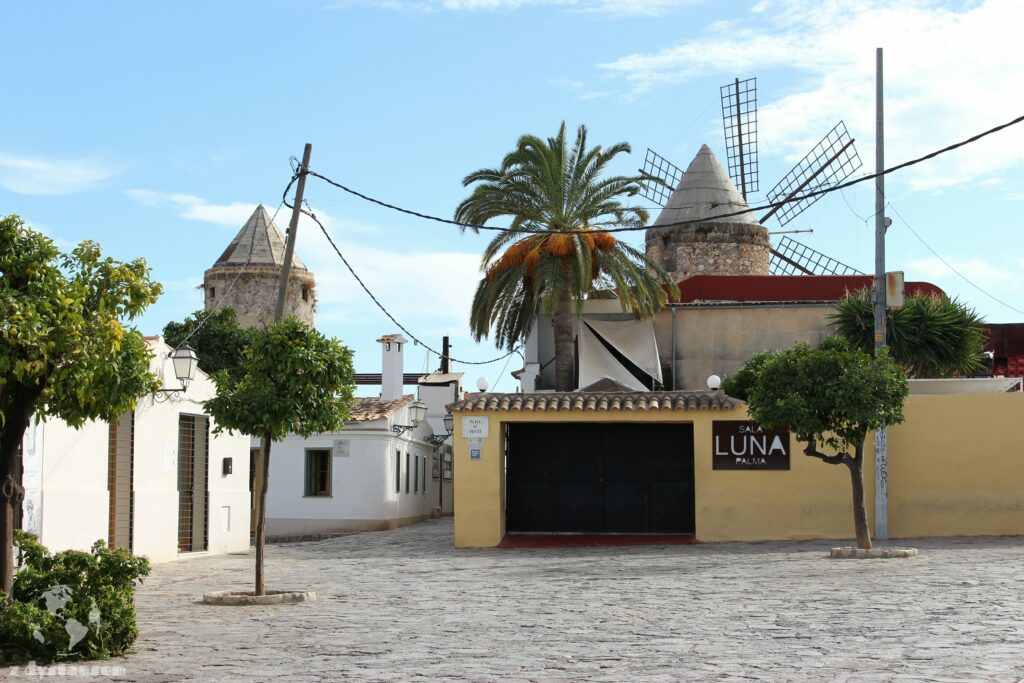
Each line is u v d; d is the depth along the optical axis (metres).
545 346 39.84
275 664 9.70
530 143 35.25
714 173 49.97
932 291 39.03
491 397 27.02
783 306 37.81
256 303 53.44
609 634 11.33
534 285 35.50
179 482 24.45
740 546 24.22
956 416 25.33
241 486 27.38
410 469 40.91
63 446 18.34
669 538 26.30
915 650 9.77
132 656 10.26
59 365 10.02
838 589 14.93
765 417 20.53
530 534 27.28
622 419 26.28
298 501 36.28
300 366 14.91
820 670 8.81
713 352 37.97
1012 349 41.09
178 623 12.86
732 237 48.72
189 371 21.58
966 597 13.59
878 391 19.94
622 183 35.62
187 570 21.00
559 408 26.38
